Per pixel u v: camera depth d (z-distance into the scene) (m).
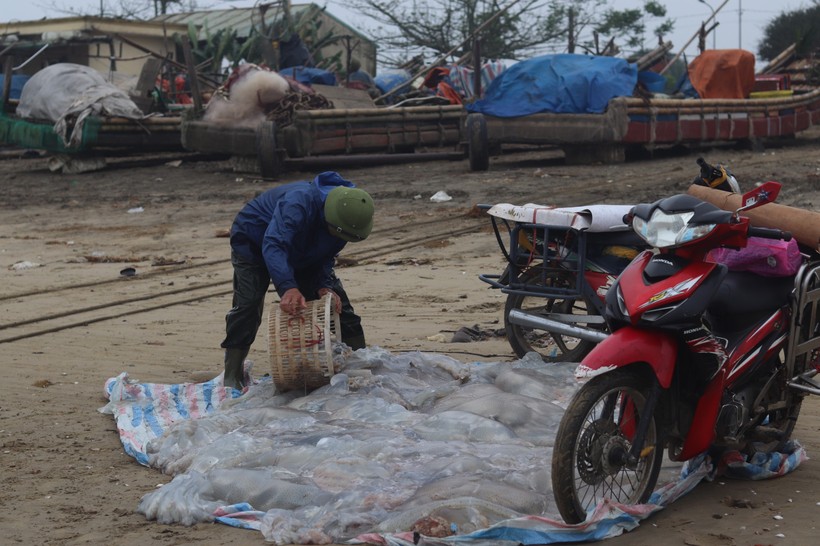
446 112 25.75
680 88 26.77
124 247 15.59
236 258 6.70
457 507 4.32
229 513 4.59
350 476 4.77
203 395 6.62
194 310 10.41
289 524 4.39
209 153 27.00
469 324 9.10
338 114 23.75
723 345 4.79
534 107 24.36
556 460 4.20
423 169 24.30
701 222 4.24
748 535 4.31
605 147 24.11
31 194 22.95
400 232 15.64
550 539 4.19
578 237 6.91
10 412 6.54
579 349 7.24
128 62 39.94
